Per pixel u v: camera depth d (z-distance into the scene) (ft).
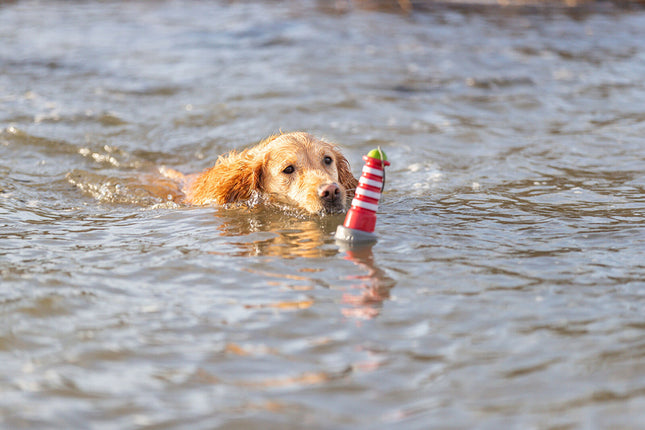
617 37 71.10
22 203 31.01
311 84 54.03
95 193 33.47
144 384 15.52
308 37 71.41
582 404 14.58
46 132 42.63
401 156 39.01
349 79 55.62
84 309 19.27
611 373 15.69
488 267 22.09
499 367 16.03
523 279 21.08
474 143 41.27
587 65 60.23
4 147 39.75
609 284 20.56
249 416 14.29
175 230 26.96
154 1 95.55
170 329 18.08
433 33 73.82
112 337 17.65
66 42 68.39
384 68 59.26
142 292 20.51
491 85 54.54
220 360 16.48
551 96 51.37
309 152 31.91
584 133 42.68
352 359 16.47
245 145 41.37
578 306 19.10
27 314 18.88
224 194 31.73
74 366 16.29
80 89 52.42
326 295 20.06
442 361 16.34
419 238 25.21
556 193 31.76
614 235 25.26
